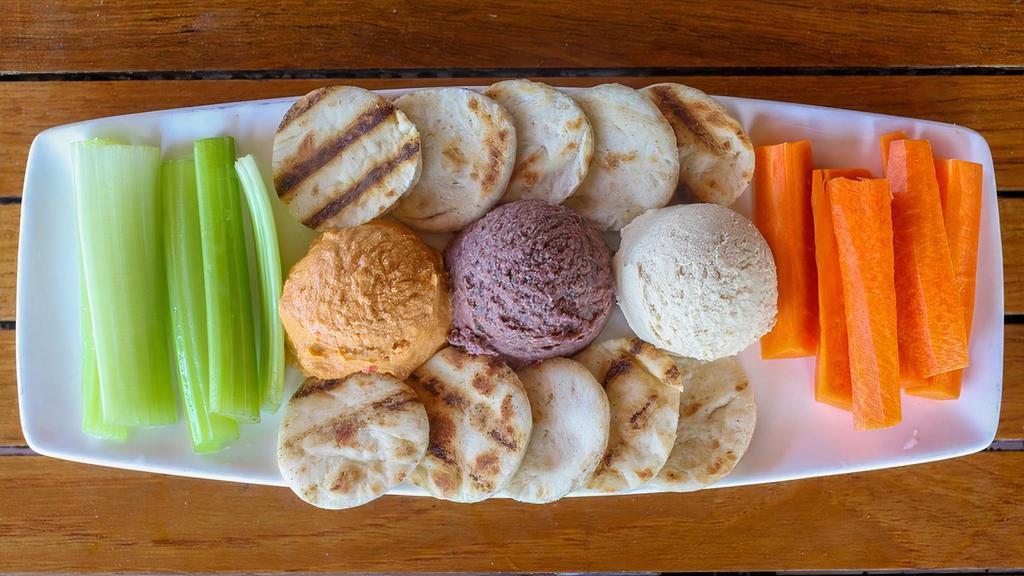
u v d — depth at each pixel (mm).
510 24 466
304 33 461
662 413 407
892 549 472
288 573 464
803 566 472
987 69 470
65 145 413
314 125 397
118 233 401
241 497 463
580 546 469
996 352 428
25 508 458
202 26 458
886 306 399
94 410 408
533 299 376
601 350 413
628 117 403
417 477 403
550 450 402
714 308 375
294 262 412
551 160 401
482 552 468
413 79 461
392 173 392
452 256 401
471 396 398
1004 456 472
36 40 455
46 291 412
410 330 385
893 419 400
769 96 466
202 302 406
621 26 467
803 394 425
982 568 472
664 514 470
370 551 466
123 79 457
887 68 469
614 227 414
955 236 417
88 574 460
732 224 384
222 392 396
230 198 404
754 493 472
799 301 411
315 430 394
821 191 411
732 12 468
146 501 461
